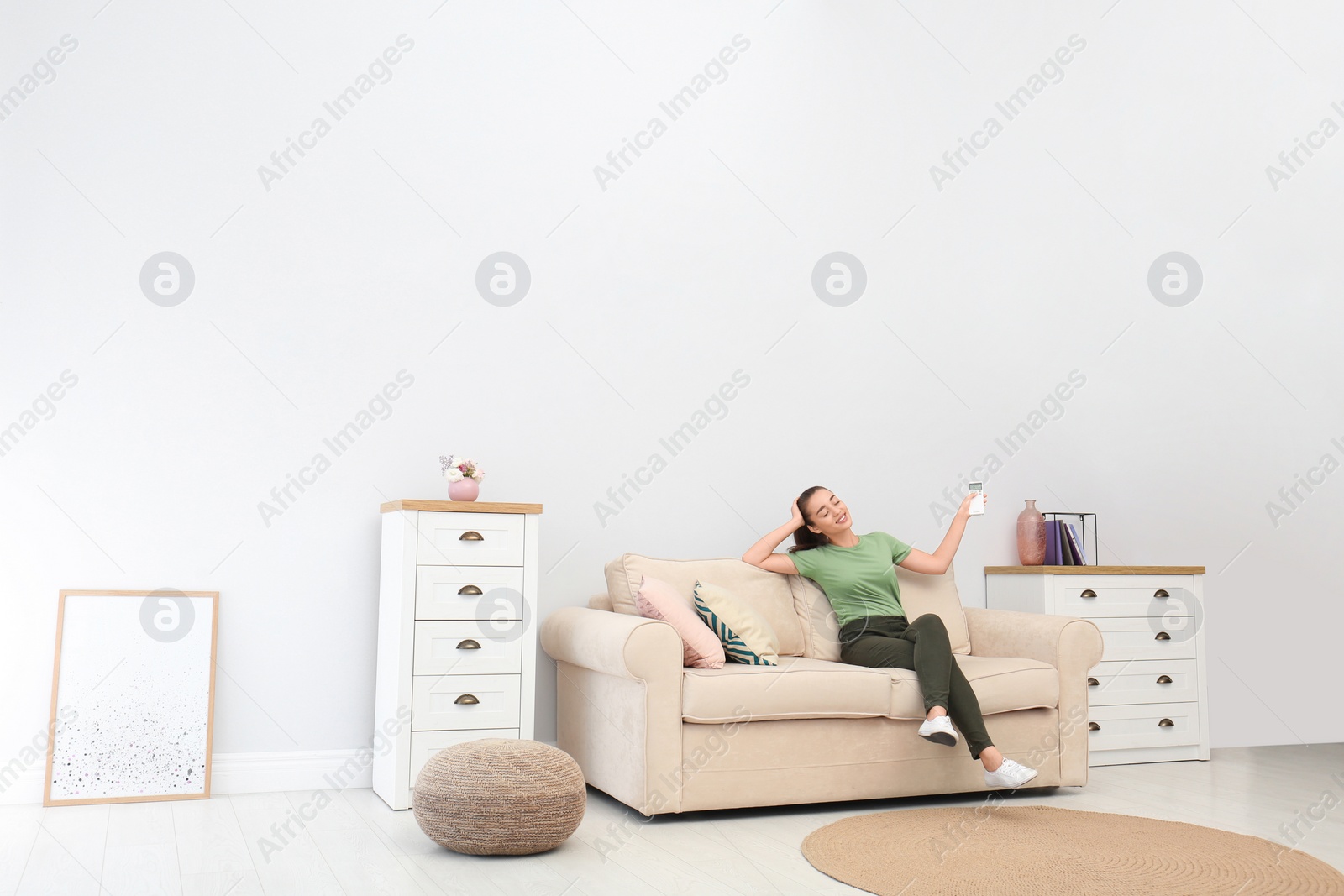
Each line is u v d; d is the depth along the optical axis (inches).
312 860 95.9
